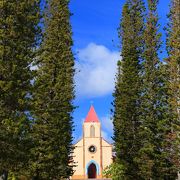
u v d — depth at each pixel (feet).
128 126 141.90
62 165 124.77
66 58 136.26
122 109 142.61
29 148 98.12
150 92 131.54
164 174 128.57
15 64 96.17
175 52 123.85
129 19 150.00
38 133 118.73
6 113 95.71
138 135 140.15
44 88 110.01
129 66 143.95
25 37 100.42
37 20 101.65
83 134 302.04
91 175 297.53
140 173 134.21
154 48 136.36
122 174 148.05
